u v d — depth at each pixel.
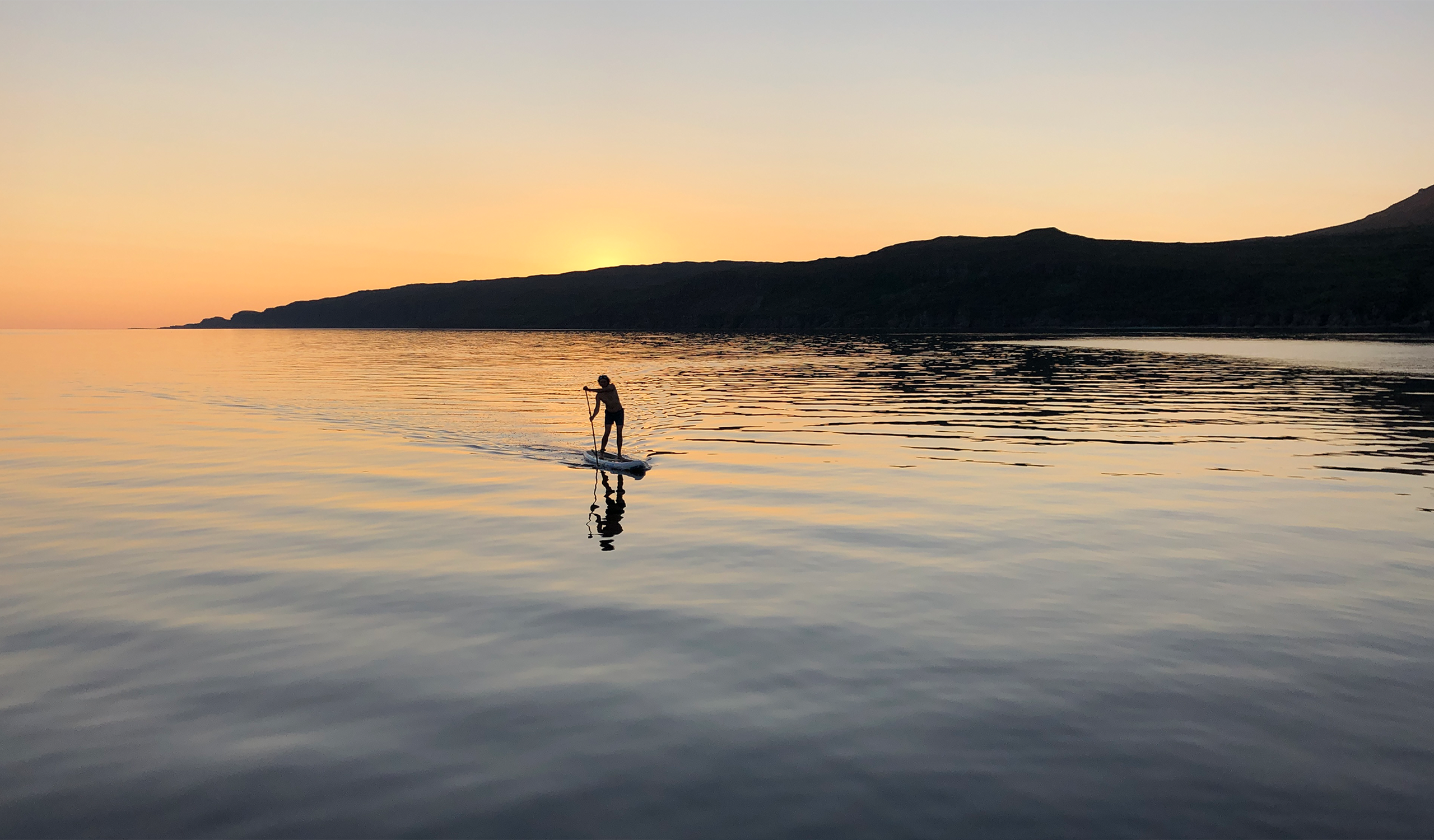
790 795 4.75
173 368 57.56
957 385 37.22
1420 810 4.59
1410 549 9.98
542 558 9.85
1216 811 4.59
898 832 4.39
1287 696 6.01
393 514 12.37
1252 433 20.69
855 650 6.93
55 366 61.31
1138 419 23.69
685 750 5.27
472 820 4.55
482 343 125.00
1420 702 5.90
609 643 7.12
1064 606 7.99
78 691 6.25
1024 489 13.88
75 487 14.56
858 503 12.88
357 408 29.39
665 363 61.34
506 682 6.35
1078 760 5.12
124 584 8.91
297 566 9.59
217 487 14.61
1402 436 19.89
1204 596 8.28
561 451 19.02
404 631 7.47
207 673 6.55
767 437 20.83
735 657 6.80
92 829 4.52
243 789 4.90
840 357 65.88
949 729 5.54
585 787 4.87
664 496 13.58
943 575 9.06
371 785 4.92
